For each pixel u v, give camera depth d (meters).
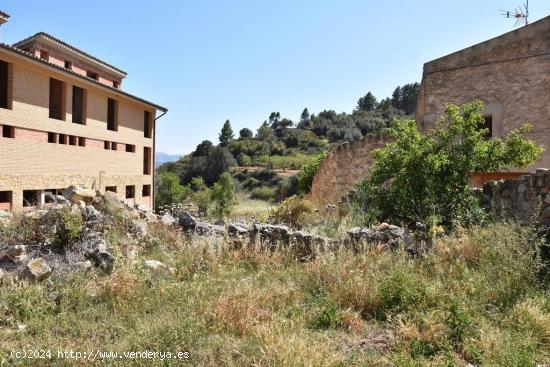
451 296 4.60
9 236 6.18
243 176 57.47
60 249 6.06
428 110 13.39
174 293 4.89
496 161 8.69
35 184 16.23
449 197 8.27
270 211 13.01
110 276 5.27
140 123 24.67
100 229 6.66
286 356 3.37
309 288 5.50
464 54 12.70
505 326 4.25
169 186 38.12
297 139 72.06
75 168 18.67
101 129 20.61
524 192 7.08
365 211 9.54
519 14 13.59
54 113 18.27
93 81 18.62
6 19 15.90
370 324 4.51
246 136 88.50
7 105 15.14
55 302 4.60
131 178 23.55
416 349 3.77
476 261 5.89
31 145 16.09
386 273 5.73
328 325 4.43
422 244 6.68
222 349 3.62
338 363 3.46
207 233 7.64
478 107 8.81
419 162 8.52
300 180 22.28
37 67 15.94
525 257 5.31
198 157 68.31
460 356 3.72
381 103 87.19
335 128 71.06
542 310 4.50
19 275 4.95
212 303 4.50
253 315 4.36
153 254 6.77
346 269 5.77
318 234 8.10
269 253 6.94
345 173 15.08
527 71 11.59
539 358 3.67
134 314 4.33
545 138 11.23
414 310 4.53
